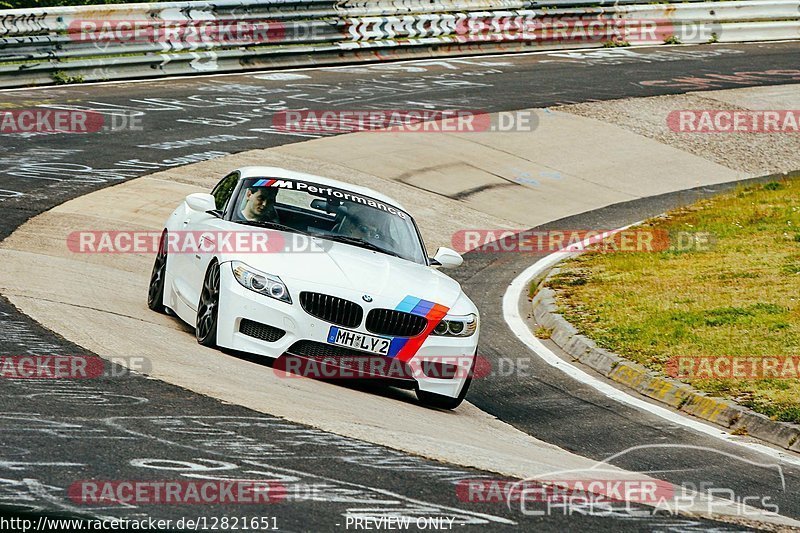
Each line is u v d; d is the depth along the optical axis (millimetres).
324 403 25953
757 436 30781
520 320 45031
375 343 28500
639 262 51906
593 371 37875
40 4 97812
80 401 22219
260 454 20328
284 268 29109
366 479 19828
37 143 62781
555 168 74688
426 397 29750
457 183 68500
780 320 40625
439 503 19000
